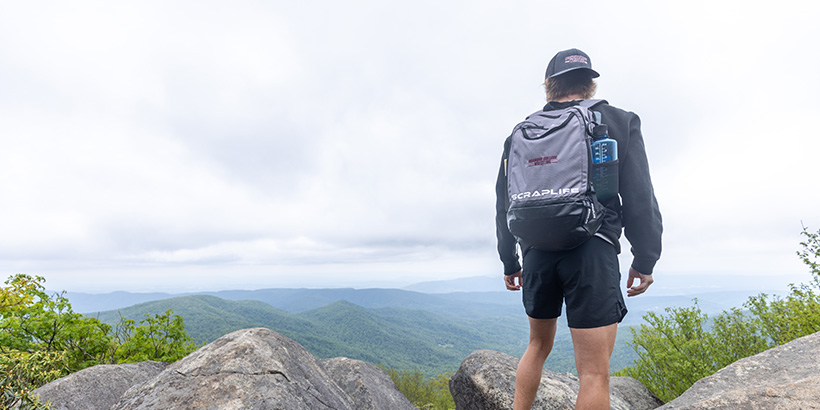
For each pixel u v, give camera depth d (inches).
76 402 112.9
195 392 76.8
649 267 72.5
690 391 94.3
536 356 82.4
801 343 95.4
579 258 69.2
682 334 249.4
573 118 70.9
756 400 64.9
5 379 83.1
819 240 209.0
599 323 66.6
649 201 72.2
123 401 79.3
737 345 230.5
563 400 120.6
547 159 69.7
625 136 73.5
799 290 218.7
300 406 82.2
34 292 256.7
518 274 97.3
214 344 96.6
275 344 102.4
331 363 179.0
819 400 59.8
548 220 67.0
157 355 280.2
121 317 274.8
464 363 151.9
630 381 180.7
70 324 231.9
